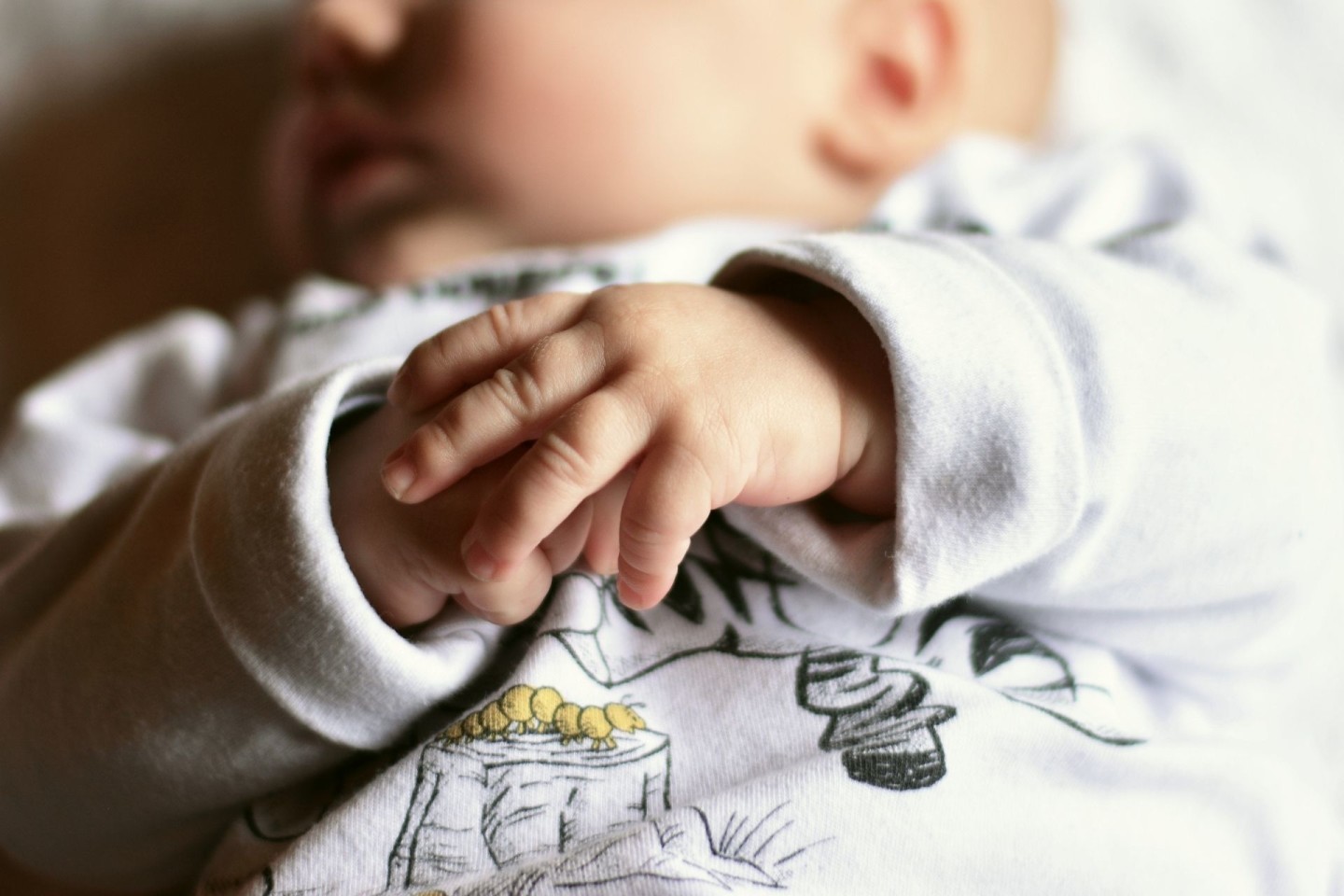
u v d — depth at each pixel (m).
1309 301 0.33
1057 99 0.46
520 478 0.25
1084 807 0.29
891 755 0.28
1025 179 0.38
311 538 0.26
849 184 0.40
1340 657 0.37
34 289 0.46
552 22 0.38
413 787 0.28
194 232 0.48
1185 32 0.48
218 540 0.27
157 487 0.29
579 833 0.28
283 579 0.27
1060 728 0.29
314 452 0.27
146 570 0.29
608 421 0.26
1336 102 0.47
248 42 0.49
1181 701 0.33
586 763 0.28
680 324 0.27
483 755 0.28
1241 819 0.30
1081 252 0.31
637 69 0.38
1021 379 0.27
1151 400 0.29
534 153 0.38
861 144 0.40
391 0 0.39
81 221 0.47
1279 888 0.30
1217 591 0.31
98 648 0.29
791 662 0.29
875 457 0.28
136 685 0.28
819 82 0.39
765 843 0.27
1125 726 0.30
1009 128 0.43
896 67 0.40
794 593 0.30
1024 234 0.37
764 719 0.28
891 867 0.27
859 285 0.27
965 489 0.27
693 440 0.26
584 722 0.28
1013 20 0.42
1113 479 0.28
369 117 0.38
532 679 0.28
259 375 0.36
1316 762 0.36
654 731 0.28
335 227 0.39
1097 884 0.28
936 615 0.30
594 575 0.29
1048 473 0.27
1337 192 0.46
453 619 0.28
